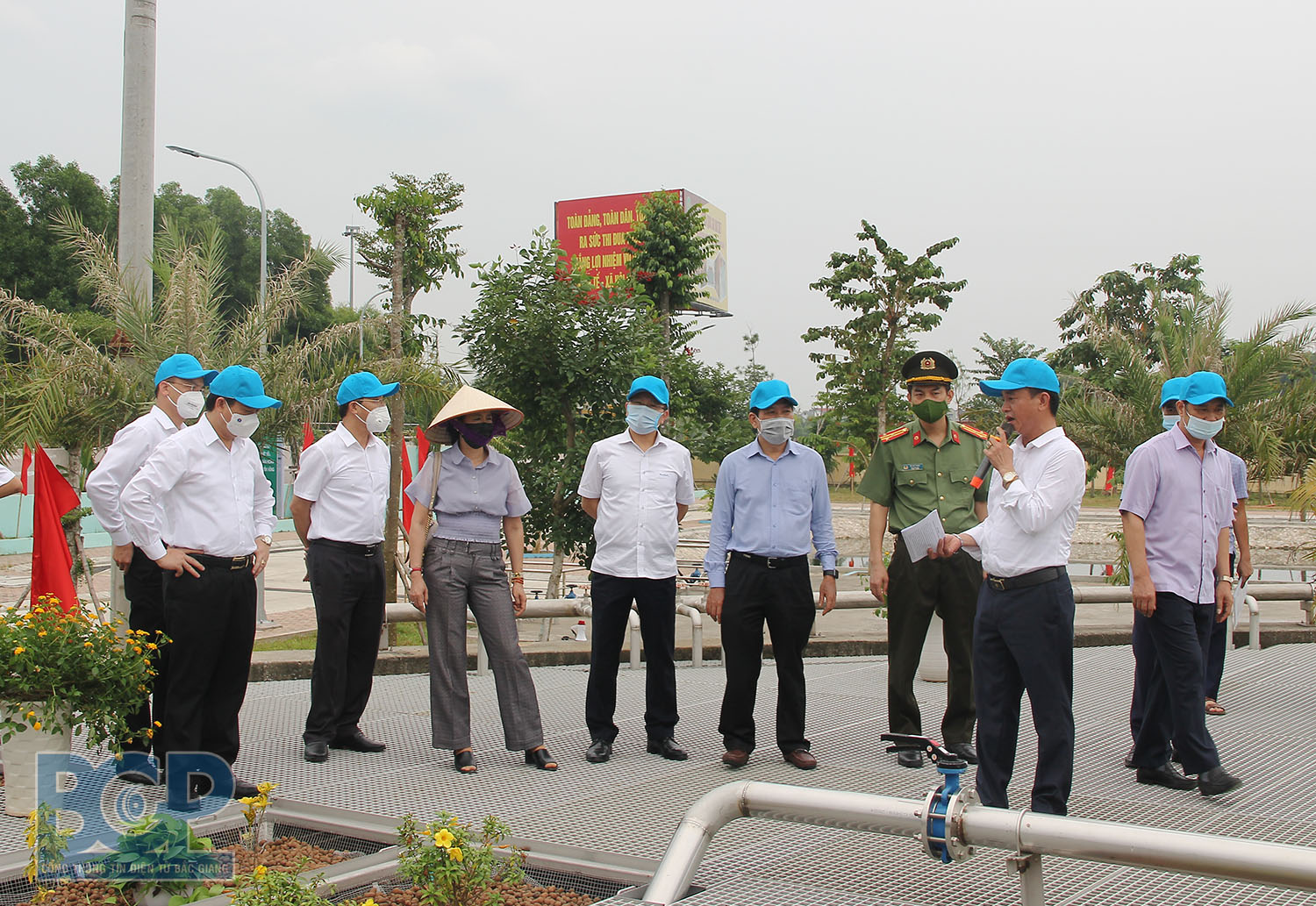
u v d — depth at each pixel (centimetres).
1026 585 430
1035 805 430
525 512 594
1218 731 624
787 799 308
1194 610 512
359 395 566
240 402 494
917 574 564
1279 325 1255
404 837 359
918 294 2422
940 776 530
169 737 482
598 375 1120
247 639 507
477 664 808
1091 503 4331
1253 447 1200
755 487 564
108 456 491
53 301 3672
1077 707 702
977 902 353
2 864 365
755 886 355
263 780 510
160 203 4503
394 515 1139
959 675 563
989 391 459
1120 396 1466
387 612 816
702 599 883
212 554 487
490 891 350
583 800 478
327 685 549
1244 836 432
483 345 1130
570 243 3181
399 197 1182
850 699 726
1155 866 257
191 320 1033
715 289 3359
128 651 452
